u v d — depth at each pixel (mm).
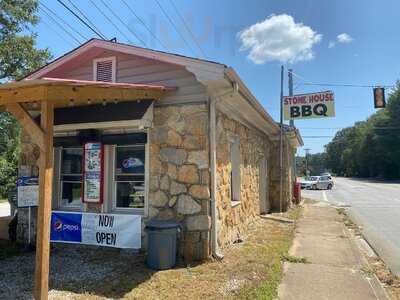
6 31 16906
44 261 4484
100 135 7426
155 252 6160
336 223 12406
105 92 5488
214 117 7043
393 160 55312
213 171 6891
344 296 5156
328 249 8133
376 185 42125
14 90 4684
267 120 10773
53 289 5195
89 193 7453
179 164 6918
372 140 60000
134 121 6812
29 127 4637
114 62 7781
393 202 21359
